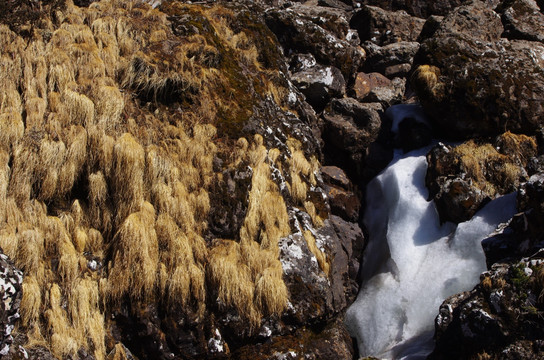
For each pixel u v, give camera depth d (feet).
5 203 21.53
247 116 28.50
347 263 28.84
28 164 22.47
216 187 25.46
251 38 32.78
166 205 23.93
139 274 22.41
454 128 30.78
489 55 31.27
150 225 23.22
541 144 29.17
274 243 25.14
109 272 22.45
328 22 37.19
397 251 28.25
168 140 25.76
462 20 34.99
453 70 30.63
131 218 22.77
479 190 27.58
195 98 27.84
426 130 31.91
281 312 23.95
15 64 24.84
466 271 25.79
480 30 35.09
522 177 27.94
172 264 23.04
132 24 28.58
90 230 23.02
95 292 21.93
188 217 24.27
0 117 22.85
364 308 27.30
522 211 24.73
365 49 39.34
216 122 27.66
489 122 29.81
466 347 21.62
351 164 32.63
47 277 21.31
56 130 23.48
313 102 34.40
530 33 35.91
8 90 23.98
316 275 25.29
